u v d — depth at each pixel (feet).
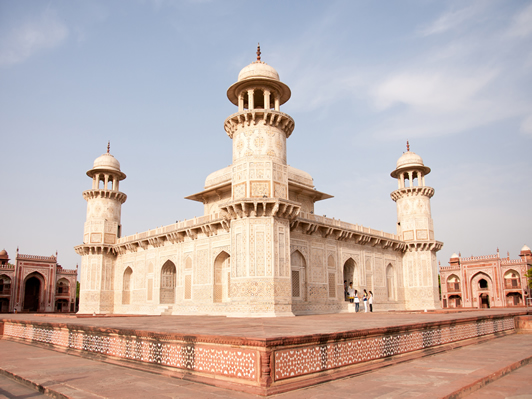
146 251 83.10
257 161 56.54
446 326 27.32
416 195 91.97
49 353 27.53
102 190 91.40
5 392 17.35
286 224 56.80
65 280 144.36
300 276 66.18
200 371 17.60
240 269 54.34
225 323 34.37
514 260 129.18
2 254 143.64
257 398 14.35
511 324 39.73
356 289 78.02
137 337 21.52
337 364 17.94
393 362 20.74
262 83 59.93
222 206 56.70
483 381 16.71
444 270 143.13
